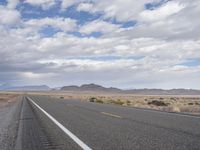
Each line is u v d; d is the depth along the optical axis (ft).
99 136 38.29
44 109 102.06
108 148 29.91
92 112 83.15
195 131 40.68
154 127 46.09
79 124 53.16
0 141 37.70
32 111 94.22
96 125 50.96
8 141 37.35
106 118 63.82
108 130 43.93
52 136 39.73
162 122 53.11
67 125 52.06
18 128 51.26
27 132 45.21
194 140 33.17
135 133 40.06
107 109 96.12
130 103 170.60
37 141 36.11
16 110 105.40
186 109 102.68
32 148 31.65
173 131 41.04
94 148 30.12
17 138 39.55
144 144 31.50
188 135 37.04
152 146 30.22
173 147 29.35
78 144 32.81
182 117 63.00
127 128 45.68
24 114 83.41
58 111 90.22
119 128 45.98
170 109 102.78
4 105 165.78
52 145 32.86
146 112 79.77
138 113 76.23
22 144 34.47
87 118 64.75
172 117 63.26
